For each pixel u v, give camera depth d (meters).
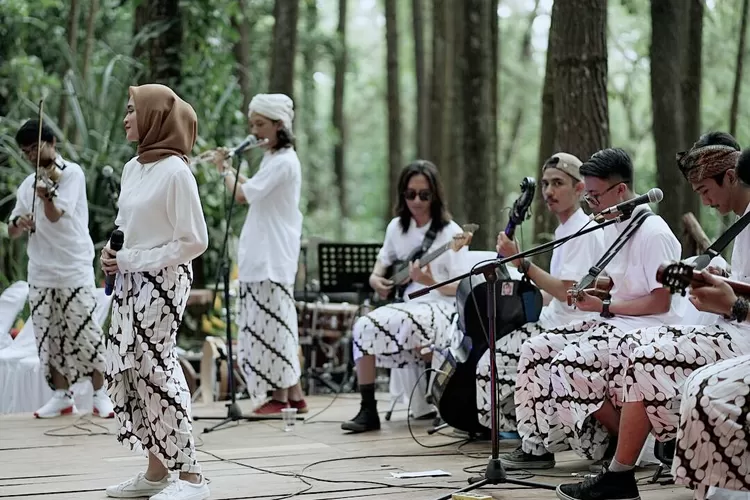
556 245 3.81
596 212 4.30
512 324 4.88
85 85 8.74
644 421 3.56
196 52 8.74
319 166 19.02
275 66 10.67
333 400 6.48
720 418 3.08
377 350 5.37
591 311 4.18
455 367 4.94
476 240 8.41
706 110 13.43
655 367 3.50
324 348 7.60
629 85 13.75
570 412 4.09
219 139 9.10
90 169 8.10
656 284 4.02
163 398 3.64
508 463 4.36
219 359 6.78
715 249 3.40
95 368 5.81
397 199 5.73
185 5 8.30
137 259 3.60
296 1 10.67
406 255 5.70
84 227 5.79
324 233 17.30
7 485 4.08
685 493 3.84
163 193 3.60
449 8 9.52
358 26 27.00
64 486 4.06
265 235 5.80
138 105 3.65
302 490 3.95
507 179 18.98
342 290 7.00
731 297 3.16
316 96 22.48
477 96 8.41
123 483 3.88
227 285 5.68
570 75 5.99
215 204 8.56
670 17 6.50
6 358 6.20
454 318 5.50
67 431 5.38
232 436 5.29
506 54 17.89
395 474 4.26
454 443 5.05
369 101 25.77
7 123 8.41
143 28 8.35
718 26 11.63
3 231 7.76
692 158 3.62
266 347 5.82
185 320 7.98
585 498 3.64
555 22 6.07
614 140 16.16
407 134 23.92
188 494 3.67
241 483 4.09
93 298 5.81
